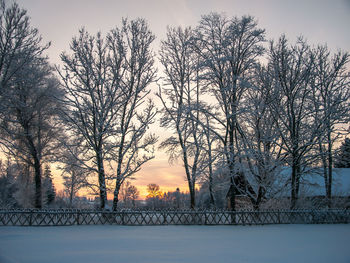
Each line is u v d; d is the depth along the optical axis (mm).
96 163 19406
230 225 17156
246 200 30078
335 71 24500
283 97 23547
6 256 8109
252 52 20344
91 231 13703
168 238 11820
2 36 20422
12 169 30016
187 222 16953
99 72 19953
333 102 23188
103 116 19891
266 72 22453
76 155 19781
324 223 19172
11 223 16531
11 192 37250
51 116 24312
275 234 13656
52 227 14984
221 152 19969
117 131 19500
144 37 21547
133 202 53469
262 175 19969
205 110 21047
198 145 21469
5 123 22516
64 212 15898
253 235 13133
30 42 21516
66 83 19312
